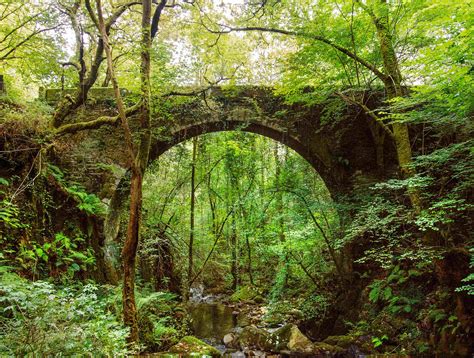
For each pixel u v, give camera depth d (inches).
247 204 543.2
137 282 360.2
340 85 331.9
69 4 307.9
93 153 361.1
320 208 391.5
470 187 241.4
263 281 597.3
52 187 299.6
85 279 291.4
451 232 245.6
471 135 252.8
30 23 336.5
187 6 299.4
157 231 452.8
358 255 368.5
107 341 149.9
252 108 402.3
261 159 592.4
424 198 257.6
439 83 197.5
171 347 260.4
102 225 327.6
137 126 379.2
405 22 260.8
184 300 442.6
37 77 330.6
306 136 405.1
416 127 359.3
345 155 398.6
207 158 568.1
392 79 264.2
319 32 282.8
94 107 380.5
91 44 356.2
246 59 364.8
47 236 276.8
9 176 273.0
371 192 364.8
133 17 342.0
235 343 329.1
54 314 134.7
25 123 289.7
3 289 134.6
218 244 639.8
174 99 331.6
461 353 201.3
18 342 120.8
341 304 372.2
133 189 227.1
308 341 301.1
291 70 318.0
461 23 180.7
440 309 228.7
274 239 505.0
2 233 239.8
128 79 268.7
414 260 291.1
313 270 442.3
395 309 269.0
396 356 231.0
